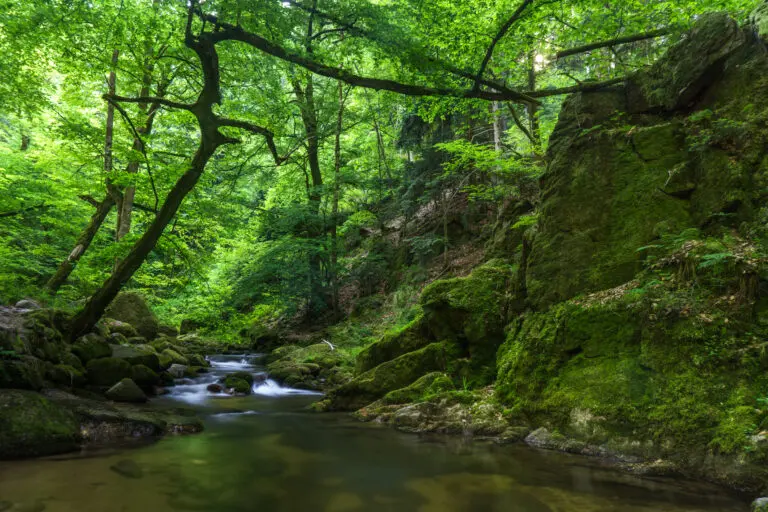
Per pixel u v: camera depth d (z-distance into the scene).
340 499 3.71
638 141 6.53
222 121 8.46
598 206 6.55
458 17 7.89
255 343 18.42
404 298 15.91
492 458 4.82
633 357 5.18
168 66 10.82
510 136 16.09
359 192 22.36
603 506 3.45
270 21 6.86
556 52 9.20
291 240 18.16
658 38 10.22
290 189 22.36
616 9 8.08
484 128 18.19
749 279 4.70
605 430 4.90
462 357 7.69
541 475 4.23
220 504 3.58
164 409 7.49
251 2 6.52
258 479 4.20
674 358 4.82
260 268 18.47
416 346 8.53
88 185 12.95
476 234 16.73
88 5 7.99
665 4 7.89
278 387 10.93
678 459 4.25
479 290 7.93
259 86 9.80
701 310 4.85
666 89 6.71
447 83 8.12
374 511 3.45
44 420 4.98
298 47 7.56
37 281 16.55
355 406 7.86
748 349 4.39
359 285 20.30
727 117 5.96
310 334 18.09
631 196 6.34
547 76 14.42
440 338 8.09
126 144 12.44
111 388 7.96
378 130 21.52
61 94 12.91
